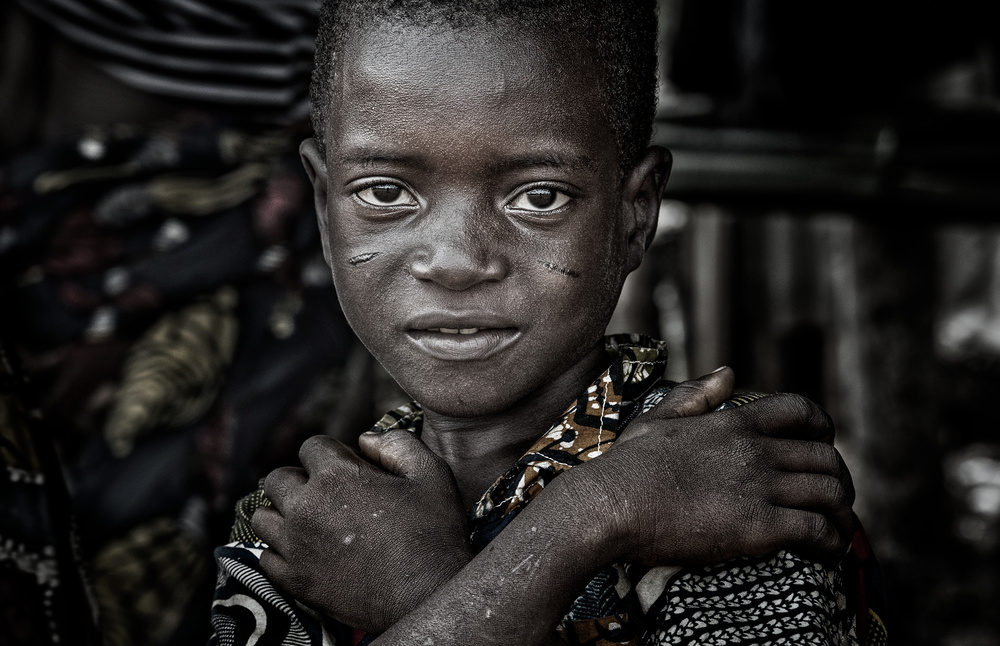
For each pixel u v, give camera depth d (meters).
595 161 1.17
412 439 1.23
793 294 6.67
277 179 2.69
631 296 7.94
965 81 5.60
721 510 1.07
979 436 8.48
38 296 2.49
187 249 2.59
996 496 7.13
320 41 1.29
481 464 1.30
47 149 2.60
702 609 1.09
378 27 1.16
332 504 1.18
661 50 4.75
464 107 1.12
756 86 4.26
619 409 1.22
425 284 1.17
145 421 2.45
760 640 1.06
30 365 2.45
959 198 4.68
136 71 2.92
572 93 1.14
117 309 2.52
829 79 4.39
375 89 1.15
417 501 1.17
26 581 1.76
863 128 4.66
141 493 2.41
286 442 2.54
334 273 1.27
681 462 1.09
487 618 1.04
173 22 2.90
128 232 2.58
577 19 1.15
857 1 4.11
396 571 1.13
